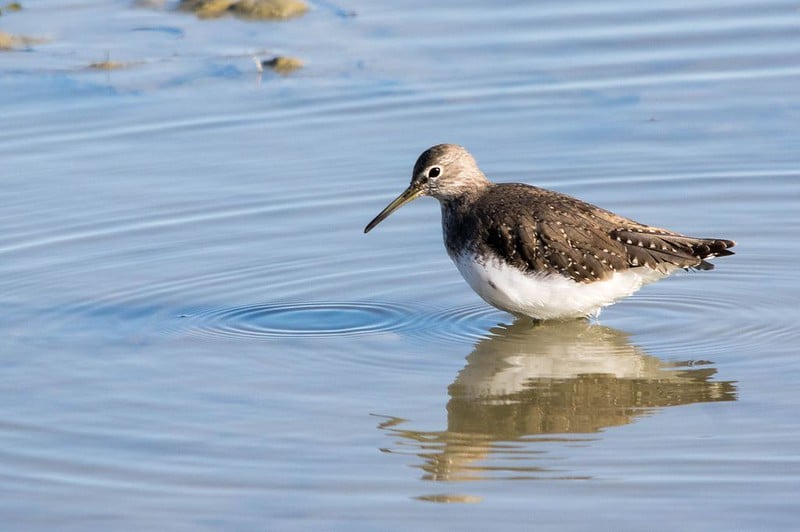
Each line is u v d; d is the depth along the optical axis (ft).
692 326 48.39
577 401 42.34
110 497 36.04
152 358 45.75
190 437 39.55
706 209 57.62
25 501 35.83
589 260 46.68
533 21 74.79
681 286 52.13
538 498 35.50
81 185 60.54
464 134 64.13
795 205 57.47
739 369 44.34
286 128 65.36
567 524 34.01
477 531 33.83
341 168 61.93
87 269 53.57
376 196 59.88
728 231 55.72
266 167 62.08
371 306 50.70
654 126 64.23
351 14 76.84
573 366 45.29
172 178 61.21
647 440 38.99
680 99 66.44
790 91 66.69
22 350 46.39
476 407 41.86
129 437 39.60
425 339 47.65
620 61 70.23
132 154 63.21
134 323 48.88
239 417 40.96
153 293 51.55
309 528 34.22
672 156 61.72
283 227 57.47
